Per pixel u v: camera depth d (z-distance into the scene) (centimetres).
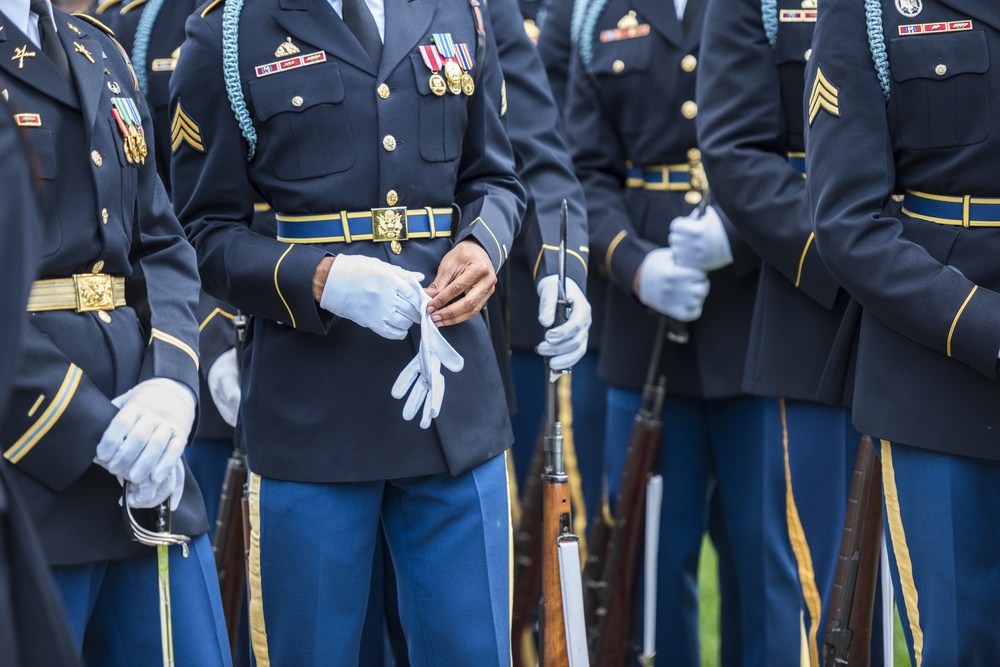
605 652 1380
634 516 1377
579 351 1117
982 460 1007
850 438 1274
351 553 1006
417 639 1034
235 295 998
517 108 1316
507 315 1217
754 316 1326
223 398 1281
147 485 845
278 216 1023
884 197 1027
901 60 1012
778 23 1297
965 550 1008
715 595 1878
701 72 1345
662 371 1413
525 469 1703
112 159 879
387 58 1006
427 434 998
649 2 1452
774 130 1310
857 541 1150
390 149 998
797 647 1317
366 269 959
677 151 1444
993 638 1016
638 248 1421
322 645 1002
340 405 993
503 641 1022
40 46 858
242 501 1116
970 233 1013
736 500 1402
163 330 902
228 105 1009
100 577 885
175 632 901
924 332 989
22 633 583
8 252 562
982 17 998
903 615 1055
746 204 1284
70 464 825
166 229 957
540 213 1247
